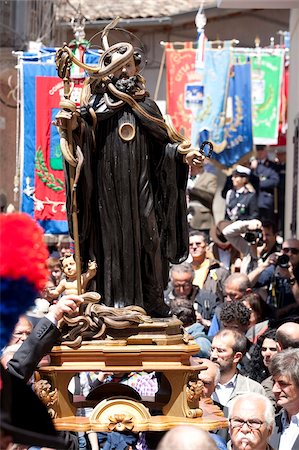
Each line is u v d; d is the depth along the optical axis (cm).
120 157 626
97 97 632
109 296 633
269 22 2797
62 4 2136
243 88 1789
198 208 1908
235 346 911
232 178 1872
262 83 1911
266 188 2112
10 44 1964
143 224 632
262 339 1022
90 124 625
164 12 2748
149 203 632
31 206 1484
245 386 911
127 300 632
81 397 670
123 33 694
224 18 2828
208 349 1016
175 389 616
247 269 1441
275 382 841
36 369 602
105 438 730
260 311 1212
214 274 1346
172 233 645
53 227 1480
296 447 826
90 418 606
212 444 497
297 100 1653
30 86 1484
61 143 613
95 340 607
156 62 2845
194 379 618
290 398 830
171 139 637
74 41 1309
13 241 432
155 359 607
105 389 654
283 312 1252
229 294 1227
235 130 1786
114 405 609
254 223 1446
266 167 2144
